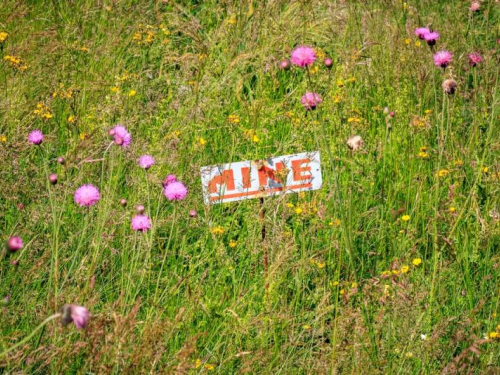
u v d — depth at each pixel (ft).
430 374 9.93
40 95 12.73
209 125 12.67
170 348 9.97
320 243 11.27
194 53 13.99
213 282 10.68
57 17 14.56
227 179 10.89
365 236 11.48
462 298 10.66
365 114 13.33
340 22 14.71
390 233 11.34
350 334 9.86
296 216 11.25
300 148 11.87
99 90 12.93
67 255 10.66
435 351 9.91
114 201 11.14
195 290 10.27
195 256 10.81
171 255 10.95
